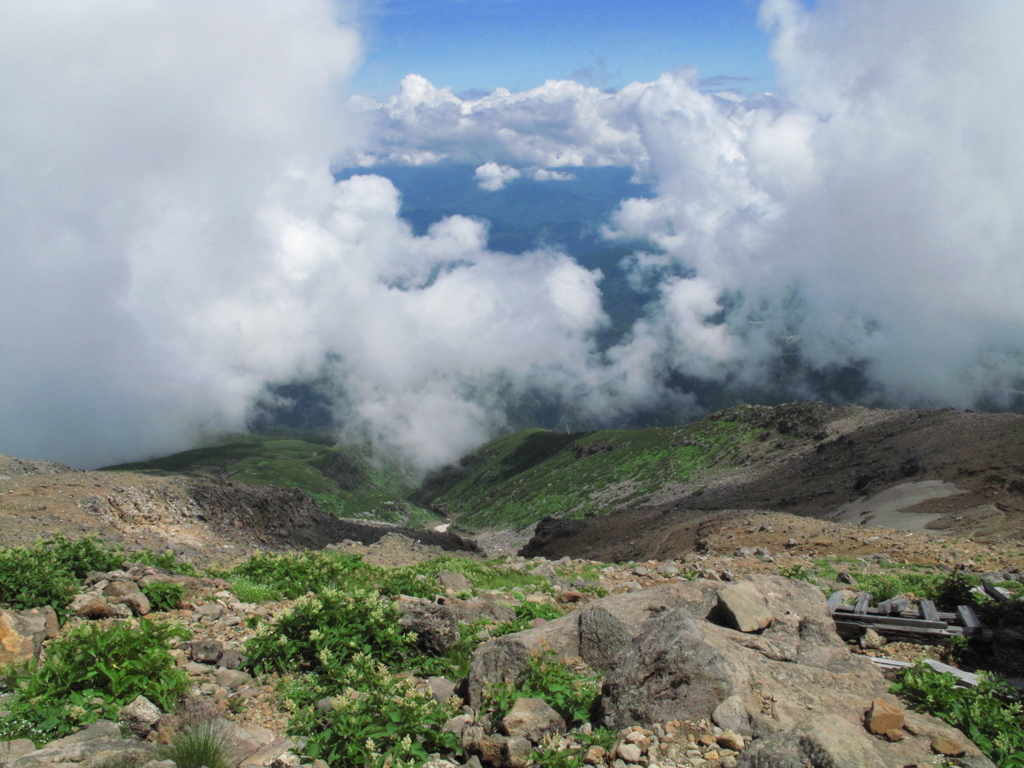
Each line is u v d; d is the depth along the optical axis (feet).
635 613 36.47
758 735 25.43
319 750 26.23
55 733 26.71
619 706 27.73
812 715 26.89
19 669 30.94
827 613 39.24
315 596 42.98
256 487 198.29
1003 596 45.19
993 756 26.27
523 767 25.12
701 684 27.25
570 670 33.81
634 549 182.50
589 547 249.96
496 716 28.58
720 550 119.03
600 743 26.25
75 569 53.52
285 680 34.99
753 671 29.27
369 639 38.73
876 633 42.55
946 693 29.58
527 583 72.95
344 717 27.32
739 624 34.81
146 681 30.45
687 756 24.71
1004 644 39.27
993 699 29.78
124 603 44.16
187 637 39.88
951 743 25.08
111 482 145.18
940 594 49.21
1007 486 163.73
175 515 147.02
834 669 32.48
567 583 69.26
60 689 28.91
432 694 32.27
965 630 40.88
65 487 134.41
